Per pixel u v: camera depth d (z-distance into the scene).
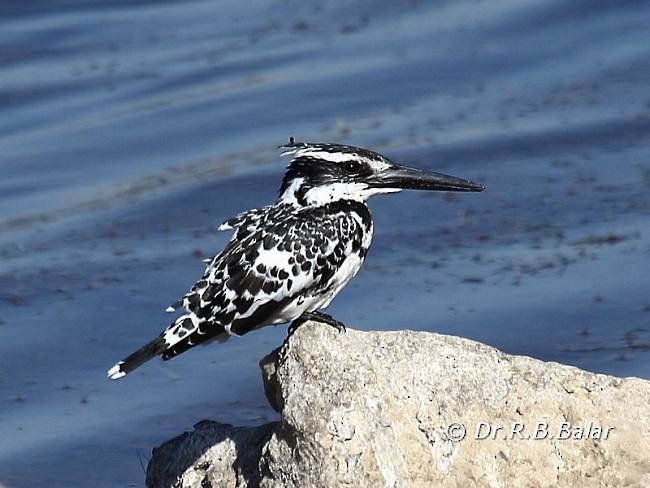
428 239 17.38
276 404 10.73
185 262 17.19
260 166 19.95
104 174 20.23
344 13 26.31
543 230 17.38
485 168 19.36
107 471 12.39
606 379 10.39
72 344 15.18
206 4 27.31
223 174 19.78
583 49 23.52
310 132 21.05
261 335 15.07
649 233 16.95
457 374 10.12
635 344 14.18
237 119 21.72
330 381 9.79
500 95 22.08
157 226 18.41
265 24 26.02
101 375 14.44
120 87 23.27
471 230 17.55
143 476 12.27
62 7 26.95
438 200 18.50
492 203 18.28
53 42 25.45
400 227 17.73
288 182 10.73
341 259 10.38
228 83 23.16
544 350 14.22
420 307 15.41
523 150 19.86
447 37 24.44
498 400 10.16
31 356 14.91
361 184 10.66
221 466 10.84
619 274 15.87
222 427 11.22
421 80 22.83
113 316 15.84
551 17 24.67
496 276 16.11
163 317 15.81
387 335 10.16
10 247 17.97
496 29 24.53
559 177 18.91
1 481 12.19
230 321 10.21
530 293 15.57
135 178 19.98
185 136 21.30
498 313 15.12
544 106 21.45
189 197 19.14
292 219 10.33
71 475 12.34
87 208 19.09
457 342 10.25
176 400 13.67
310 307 10.42
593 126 20.44
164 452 11.52
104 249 17.72
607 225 17.33
